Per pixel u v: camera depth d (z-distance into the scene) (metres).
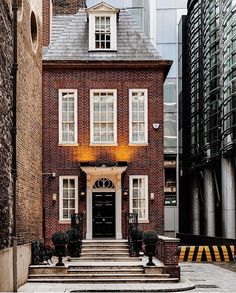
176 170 50.97
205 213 44.28
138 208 28.25
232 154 37.88
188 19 49.28
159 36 52.44
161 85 28.89
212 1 41.78
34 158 23.25
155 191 28.33
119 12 30.41
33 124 23.08
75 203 28.17
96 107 28.80
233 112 35.66
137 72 28.94
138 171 28.39
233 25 36.16
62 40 29.69
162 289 18.17
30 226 21.72
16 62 18.75
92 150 28.52
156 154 28.52
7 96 17.64
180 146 51.34
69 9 34.31
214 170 43.44
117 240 25.97
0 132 16.31
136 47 29.58
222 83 38.34
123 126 28.66
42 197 28.00
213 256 30.66
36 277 20.17
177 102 51.94
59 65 28.72
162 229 28.08
